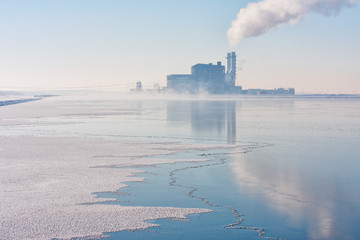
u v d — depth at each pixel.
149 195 19.80
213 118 77.88
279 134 48.50
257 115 88.50
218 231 15.22
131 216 16.55
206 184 22.27
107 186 21.27
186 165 27.66
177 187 21.48
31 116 81.81
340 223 16.23
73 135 45.94
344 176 24.67
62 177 23.08
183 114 92.25
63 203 18.02
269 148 36.62
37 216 16.17
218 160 29.89
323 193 20.61
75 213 16.67
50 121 68.25
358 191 21.02
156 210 17.47
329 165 28.34
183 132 50.19
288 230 15.47
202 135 46.75
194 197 19.64
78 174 24.02
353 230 15.48
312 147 37.50
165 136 45.47
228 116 84.81
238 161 29.61
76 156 30.58
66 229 14.82
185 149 35.03
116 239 14.13
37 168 25.67
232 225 15.88
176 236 14.62
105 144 37.78
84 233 14.53
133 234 14.63
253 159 30.59
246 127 57.88
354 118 78.06
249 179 23.61
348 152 34.44
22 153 31.92
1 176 23.16
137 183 22.17
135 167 26.58
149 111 107.44
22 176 23.22
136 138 43.19
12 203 17.86
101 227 15.18
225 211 17.56
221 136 45.88
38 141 39.91
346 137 45.72
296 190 21.12
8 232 14.41
